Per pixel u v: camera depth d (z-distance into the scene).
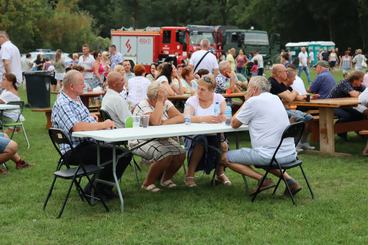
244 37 42.19
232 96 12.41
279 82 9.82
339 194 7.28
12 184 7.95
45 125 14.42
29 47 56.50
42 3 57.31
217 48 40.44
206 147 7.53
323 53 46.47
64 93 6.96
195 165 7.72
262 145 6.79
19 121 10.80
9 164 9.38
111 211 6.54
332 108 10.05
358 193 7.29
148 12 81.75
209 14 78.19
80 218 6.26
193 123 7.58
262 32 43.06
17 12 45.34
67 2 63.75
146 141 7.19
